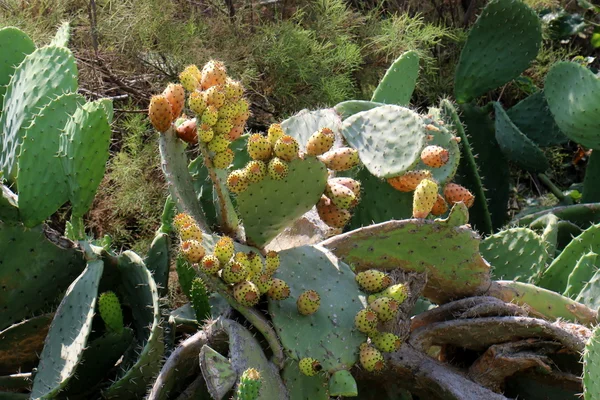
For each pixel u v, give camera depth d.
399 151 1.98
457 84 3.02
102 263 1.84
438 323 1.85
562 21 3.67
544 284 2.21
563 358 1.88
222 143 1.77
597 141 2.76
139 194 2.66
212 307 1.97
